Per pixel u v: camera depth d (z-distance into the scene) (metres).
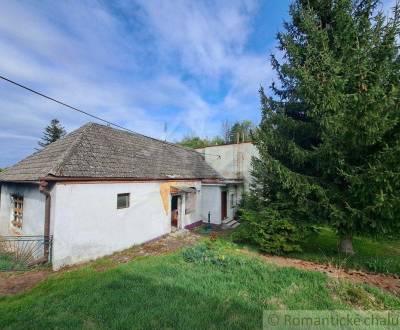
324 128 7.57
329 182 7.89
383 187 6.19
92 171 8.57
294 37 9.17
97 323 3.99
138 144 13.03
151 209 11.39
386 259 7.43
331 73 7.14
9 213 10.50
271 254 8.37
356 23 7.76
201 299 4.70
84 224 8.20
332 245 9.88
